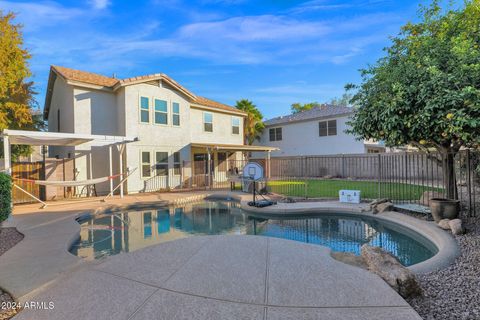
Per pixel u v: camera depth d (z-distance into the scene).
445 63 6.31
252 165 12.64
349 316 2.85
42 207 10.71
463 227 5.90
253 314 2.92
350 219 9.32
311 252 4.94
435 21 8.04
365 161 21.39
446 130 5.79
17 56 14.52
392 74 6.98
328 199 11.52
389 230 8.05
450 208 6.54
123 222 9.59
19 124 15.68
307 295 3.30
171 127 17.30
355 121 8.49
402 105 6.29
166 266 4.32
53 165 13.66
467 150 7.00
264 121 30.64
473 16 6.83
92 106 15.27
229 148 18.39
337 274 3.90
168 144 17.11
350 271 4.00
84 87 14.96
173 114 17.45
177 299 3.27
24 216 8.98
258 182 14.05
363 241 7.03
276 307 3.05
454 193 7.45
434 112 5.88
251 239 5.86
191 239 5.87
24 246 5.77
